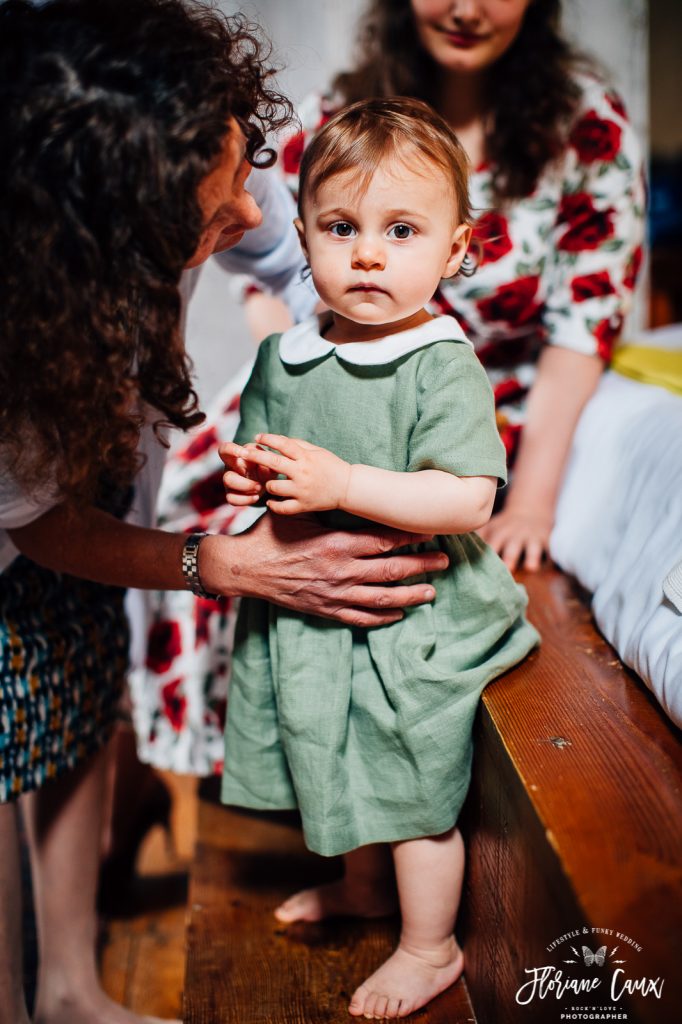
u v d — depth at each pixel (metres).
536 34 1.62
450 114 1.68
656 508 1.31
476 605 1.13
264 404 1.20
